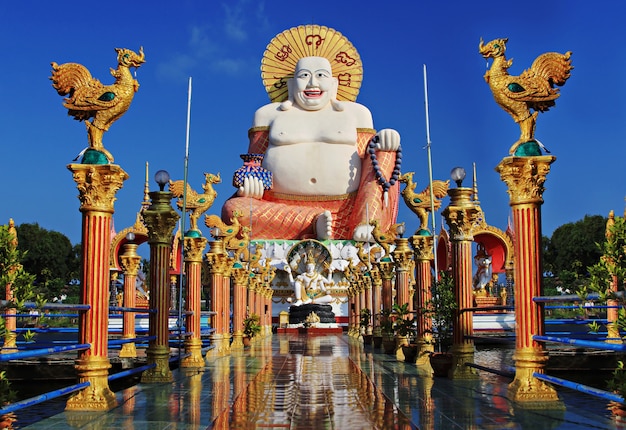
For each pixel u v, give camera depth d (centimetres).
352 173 6506
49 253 6644
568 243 7300
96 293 1246
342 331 5700
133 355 2584
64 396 1744
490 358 2484
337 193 6512
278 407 1293
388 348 2864
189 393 1502
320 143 6569
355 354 2830
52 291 4684
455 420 1110
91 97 1282
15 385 2228
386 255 3172
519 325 1273
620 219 931
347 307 6216
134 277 2992
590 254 7225
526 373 1260
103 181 1257
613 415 1170
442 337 2008
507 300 4362
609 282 941
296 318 5897
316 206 6550
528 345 1262
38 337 4053
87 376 1236
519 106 1311
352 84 6962
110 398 1261
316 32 7062
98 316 1244
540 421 1088
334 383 1692
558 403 1238
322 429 1062
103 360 1248
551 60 1317
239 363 2348
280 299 6312
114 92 1287
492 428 1034
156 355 1736
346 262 6134
